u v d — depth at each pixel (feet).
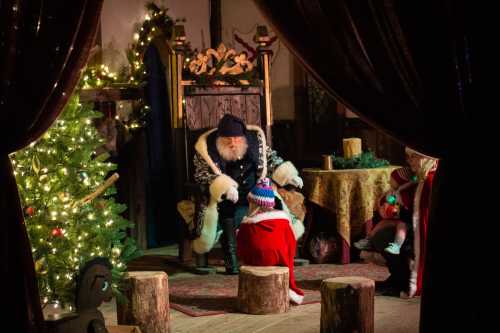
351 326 15.42
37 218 14.37
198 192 22.61
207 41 30.37
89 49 12.70
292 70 31.58
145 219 26.58
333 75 13.01
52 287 14.39
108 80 24.80
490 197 13.00
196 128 24.20
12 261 12.78
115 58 25.50
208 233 22.52
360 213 23.66
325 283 15.64
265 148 23.48
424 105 13.00
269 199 18.84
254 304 17.79
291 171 23.09
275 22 12.91
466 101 12.83
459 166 13.16
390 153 30.19
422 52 12.75
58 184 14.76
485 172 13.01
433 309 13.34
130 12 26.18
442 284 13.25
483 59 12.62
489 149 12.97
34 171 14.46
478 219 13.05
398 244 19.22
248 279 17.83
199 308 18.48
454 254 13.17
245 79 24.63
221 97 24.49
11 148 12.69
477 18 12.52
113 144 24.70
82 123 15.76
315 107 31.60
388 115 13.08
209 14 30.55
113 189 16.17
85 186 15.30
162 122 27.45
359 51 13.08
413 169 19.02
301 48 12.93
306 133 31.71
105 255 15.24
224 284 21.22
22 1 12.39
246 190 23.09
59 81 12.62
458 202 13.16
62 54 12.43
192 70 24.17
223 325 17.01
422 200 18.81
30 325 12.76
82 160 15.14
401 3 12.69
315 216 24.30
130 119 25.93
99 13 12.60
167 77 27.25
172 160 27.91
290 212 23.12
